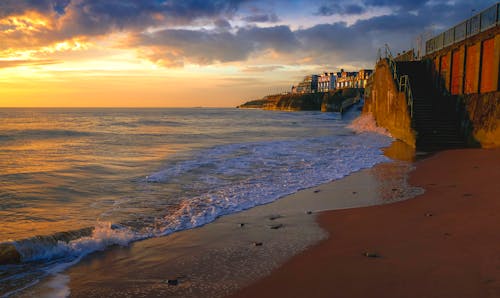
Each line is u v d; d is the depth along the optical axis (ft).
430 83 81.25
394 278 14.71
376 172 40.78
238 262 17.69
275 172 42.32
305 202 29.09
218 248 19.74
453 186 31.48
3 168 47.44
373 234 20.57
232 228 23.18
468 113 59.41
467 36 65.05
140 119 235.40
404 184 34.06
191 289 15.03
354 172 41.29
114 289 15.35
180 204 29.32
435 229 20.54
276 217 25.36
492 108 52.39
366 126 109.29
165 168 46.60
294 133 108.27
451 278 14.33
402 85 74.79
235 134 107.45
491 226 20.12
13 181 39.14
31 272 17.15
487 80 55.47
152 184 37.01
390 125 82.33
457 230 20.02
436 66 77.71
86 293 15.06
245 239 21.02
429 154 52.42
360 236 20.40
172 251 19.53
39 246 19.24
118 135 105.19
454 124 64.34
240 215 26.12
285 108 541.34
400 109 72.33
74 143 81.76
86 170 45.80
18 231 23.24
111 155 60.03
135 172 44.16
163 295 14.61
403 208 25.77
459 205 25.16
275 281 15.33
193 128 140.67
